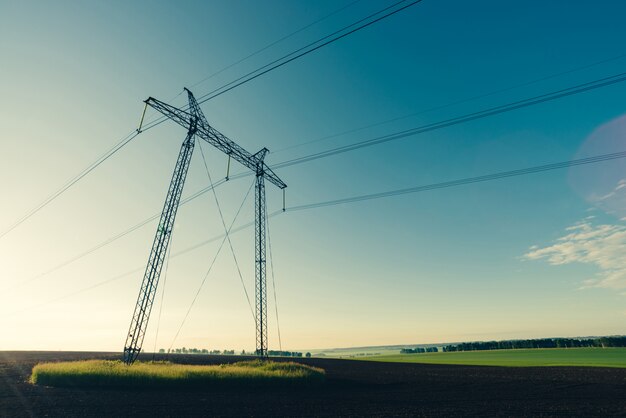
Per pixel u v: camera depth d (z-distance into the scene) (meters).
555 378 43.31
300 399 27.39
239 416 20.77
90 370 35.16
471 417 20.62
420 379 44.31
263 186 47.12
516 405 24.75
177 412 21.84
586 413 21.72
